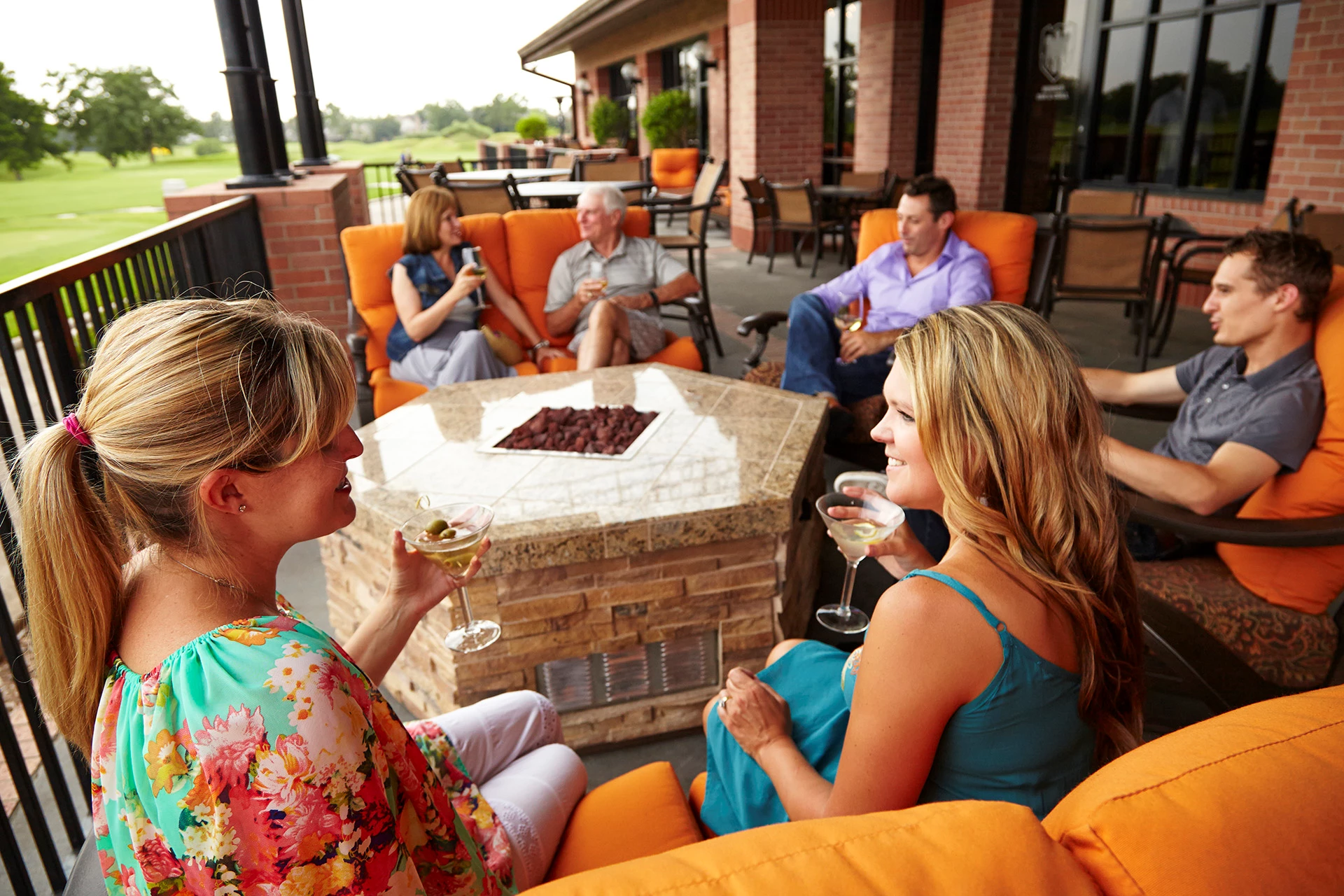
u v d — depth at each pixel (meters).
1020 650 0.83
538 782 1.19
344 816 0.63
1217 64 5.91
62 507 0.66
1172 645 1.68
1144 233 4.61
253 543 0.72
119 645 0.69
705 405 2.40
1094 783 0.56
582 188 6.35
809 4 7.91
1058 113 6.99
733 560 1.80
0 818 1.39
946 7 7.18
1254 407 1.78
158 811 0.63
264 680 0.61
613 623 1.78
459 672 1.74
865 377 3.36
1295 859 0.49
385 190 18.58
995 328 0.88
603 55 19.14
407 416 2.37
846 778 0.90
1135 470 1.75
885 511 1.41
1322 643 1.72
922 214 3.41
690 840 1.14
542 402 2.46
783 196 7.42
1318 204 5.22
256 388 0.66
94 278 2.37
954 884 0.47
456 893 0.80
